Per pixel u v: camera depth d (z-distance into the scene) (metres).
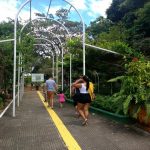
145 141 9.04
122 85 11.34
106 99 15.83
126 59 17.50
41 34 39.12
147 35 28.16
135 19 30.64
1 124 12.16
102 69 20.84
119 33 27.64
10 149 8.23
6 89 24.62
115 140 9.19
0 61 20.62
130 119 11.75
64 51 29.59
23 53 21.48
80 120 13.14
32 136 9.82
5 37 22.02
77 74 24.38
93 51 19.70
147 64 11.41
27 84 50.22
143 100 10.56
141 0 32.03
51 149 8.21
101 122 12.46
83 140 9.21
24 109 18.00
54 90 18.58
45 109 18.00
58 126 11.59
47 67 51.47
